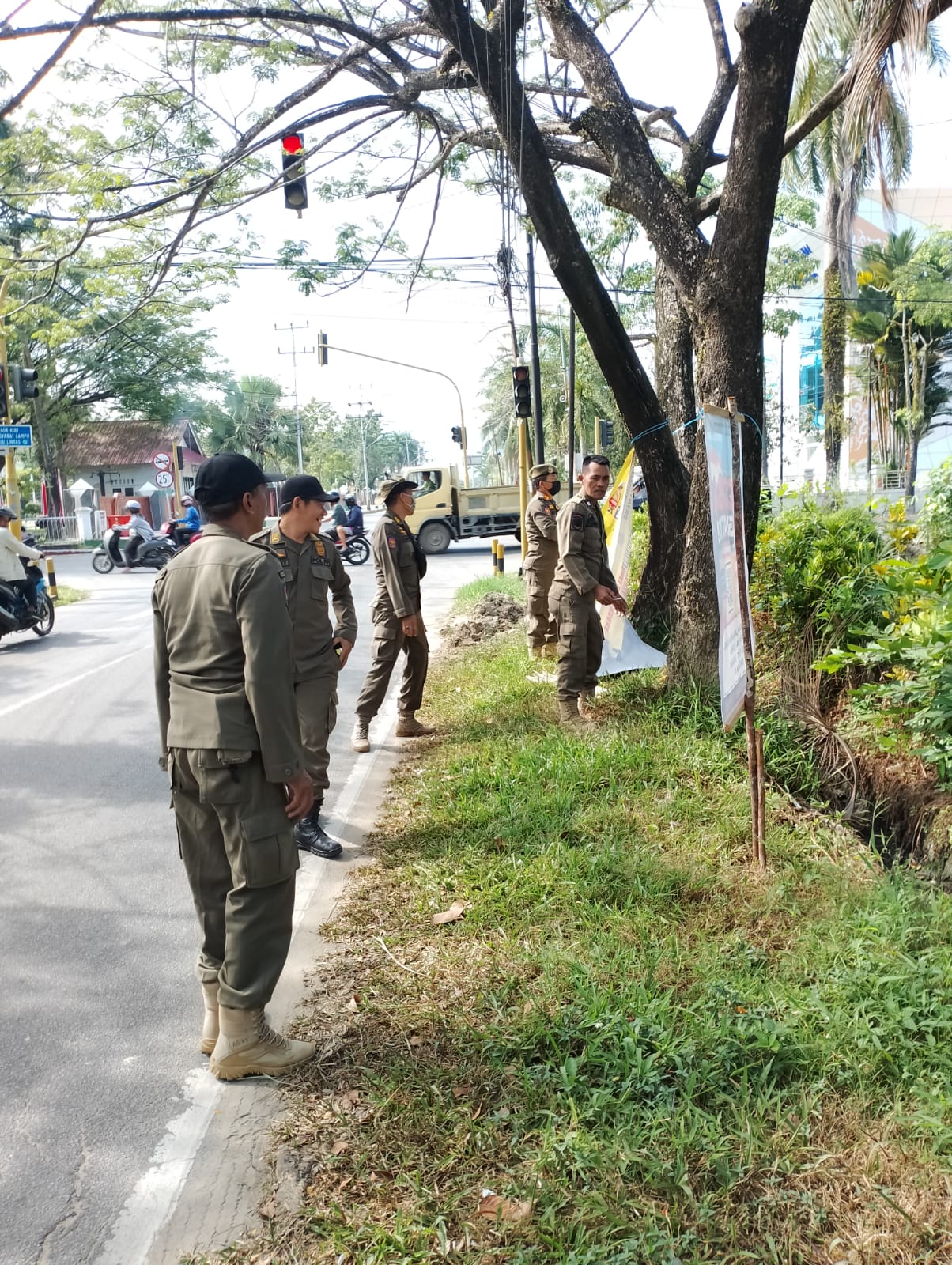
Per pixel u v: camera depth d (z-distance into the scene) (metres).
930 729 5.11
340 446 95.12
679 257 6.21
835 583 7.02
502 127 6.89
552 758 5.60
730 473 4.23
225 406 64.12
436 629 12.86
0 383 15.73
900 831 5.17
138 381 39.84
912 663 5.38
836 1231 2.34
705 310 6.00
